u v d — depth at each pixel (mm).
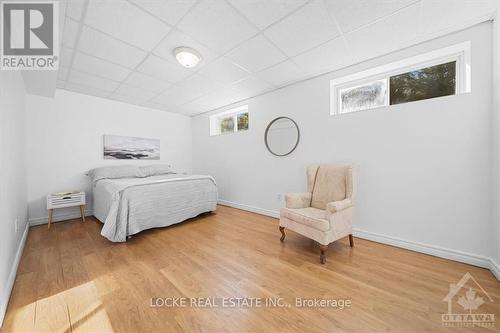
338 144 2566
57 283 1497
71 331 1086
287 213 2199
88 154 3455
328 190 2314
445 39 1885
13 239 1702
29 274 1612
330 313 1208
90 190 3443
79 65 2428
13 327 1110
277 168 3252
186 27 1774
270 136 3332
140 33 1848
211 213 3529
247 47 2082
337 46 2066
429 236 1960
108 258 1895
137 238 2395
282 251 2053
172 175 3869
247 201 3732
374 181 2277
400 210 2117
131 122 3990
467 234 1779
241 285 1484
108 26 1744
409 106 2049
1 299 1201
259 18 1676
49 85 2613
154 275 1612
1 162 1351
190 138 5020
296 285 1482
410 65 2219
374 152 2273
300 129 2959
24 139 2609
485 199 1702
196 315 1194
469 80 1835
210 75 2738
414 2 1506
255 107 3566
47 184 3049
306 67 2510
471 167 1760
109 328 1104
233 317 1181
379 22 1720
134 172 3574
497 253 1585
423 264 1765
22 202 2320
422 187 1990
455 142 1825
